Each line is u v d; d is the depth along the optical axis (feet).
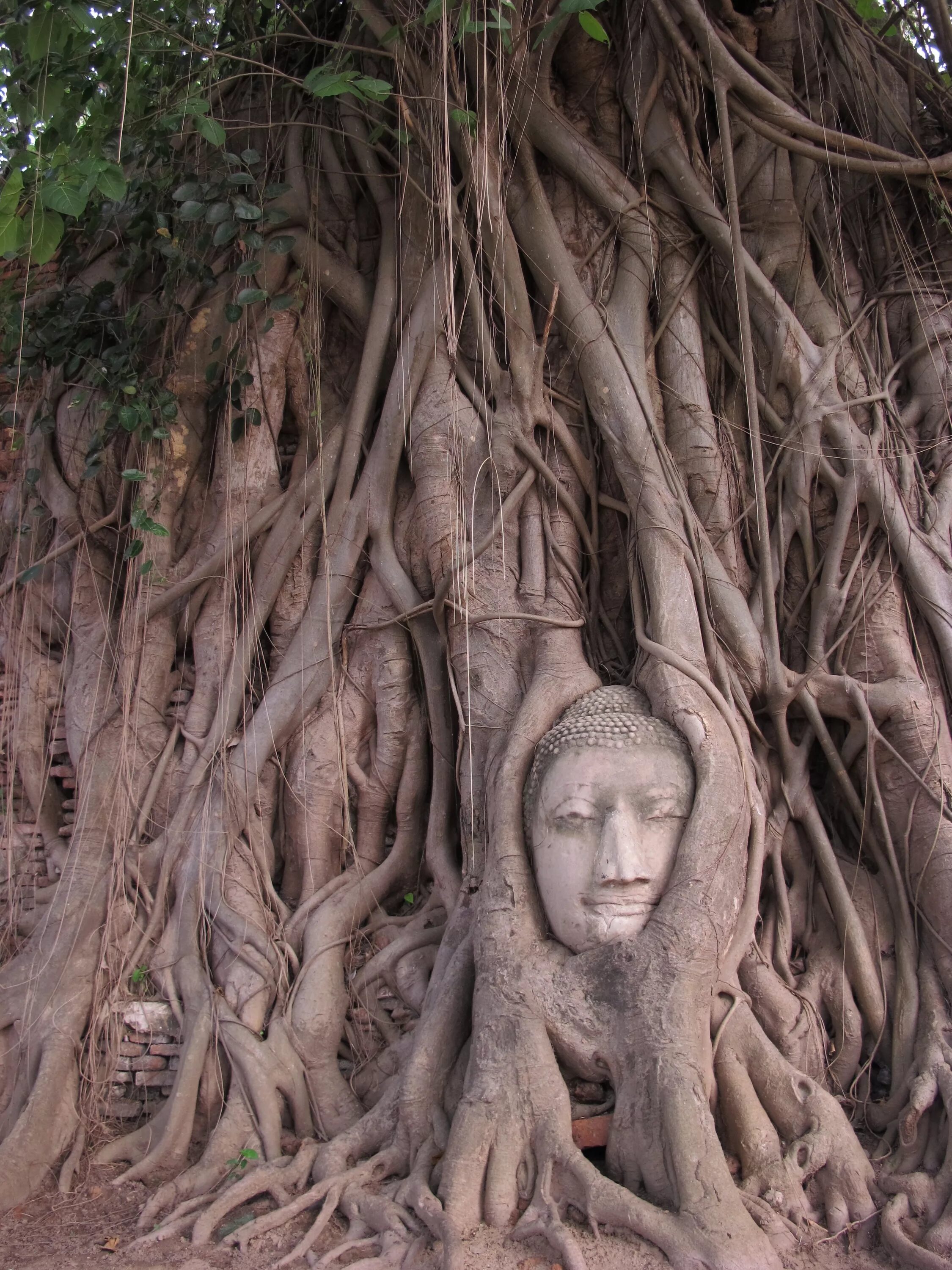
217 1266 5.84
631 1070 6.37
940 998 7.16
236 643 8.84
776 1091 6.59
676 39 8.52
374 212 9.96
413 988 7.77
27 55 8.96
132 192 9.41
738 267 8.24
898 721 7.76
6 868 9.11
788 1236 5.89
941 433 8.72
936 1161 6.39
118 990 7.85
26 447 9.93
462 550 8.44
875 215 9.46
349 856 8.54
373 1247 5.93
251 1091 7.20
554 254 8.81
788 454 8.59
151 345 9.52
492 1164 6.18
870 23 10.16
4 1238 6.31
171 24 9.37
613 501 8.69
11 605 9.66
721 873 6.81
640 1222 5.73
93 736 8.74
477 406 8.84
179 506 9.37
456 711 8.45
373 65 9.50
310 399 9.46
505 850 7.22
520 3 8.59
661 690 7.46
